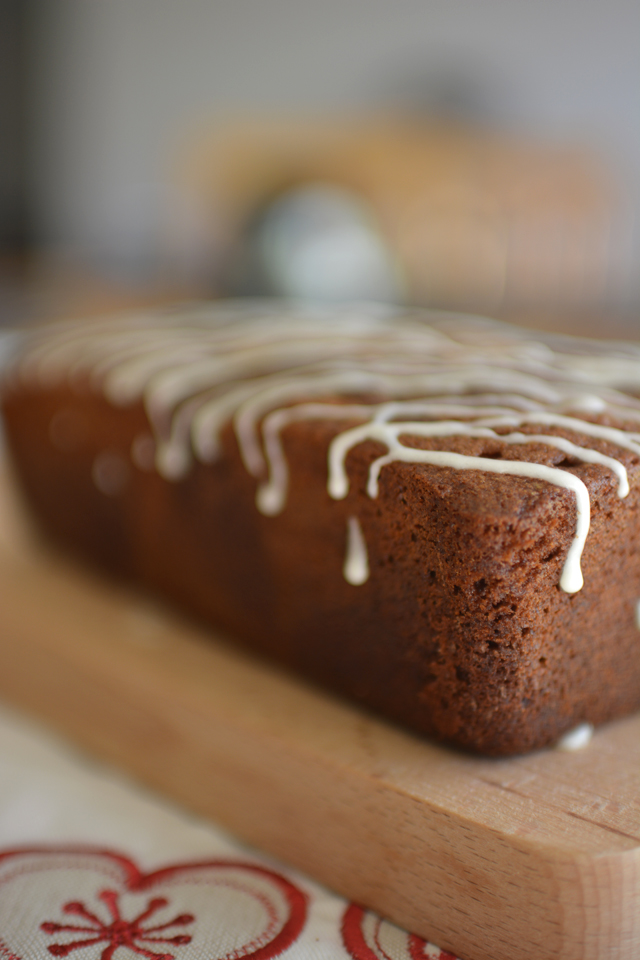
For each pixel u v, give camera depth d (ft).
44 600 1.53
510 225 4.78
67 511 1.65
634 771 1.14
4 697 1.46
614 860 1.00
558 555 1.10
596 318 2.66
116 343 1.62
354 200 4.61
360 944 1.06
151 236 6.43
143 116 6.73
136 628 1.46
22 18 6.55
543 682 1.14
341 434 1.23
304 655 1.32
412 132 5.08
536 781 1.11
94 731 1.35
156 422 1.43
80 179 6.96
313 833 1.15
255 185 5.36
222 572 1.41
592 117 5.78
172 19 6.56
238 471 1.34
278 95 6.53
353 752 1.16
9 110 6.67
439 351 1.48
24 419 1.67
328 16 6.30
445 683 1.16
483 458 1.14
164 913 1.08
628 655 1.21
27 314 2.71
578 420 1.22
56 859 1.15
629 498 1.14
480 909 1.05
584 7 5.65
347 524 1.23
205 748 1.24
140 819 1.23
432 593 1.15
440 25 6.04
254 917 1.08
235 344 1.55
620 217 5.08
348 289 3.20
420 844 1.08
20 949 1.03
